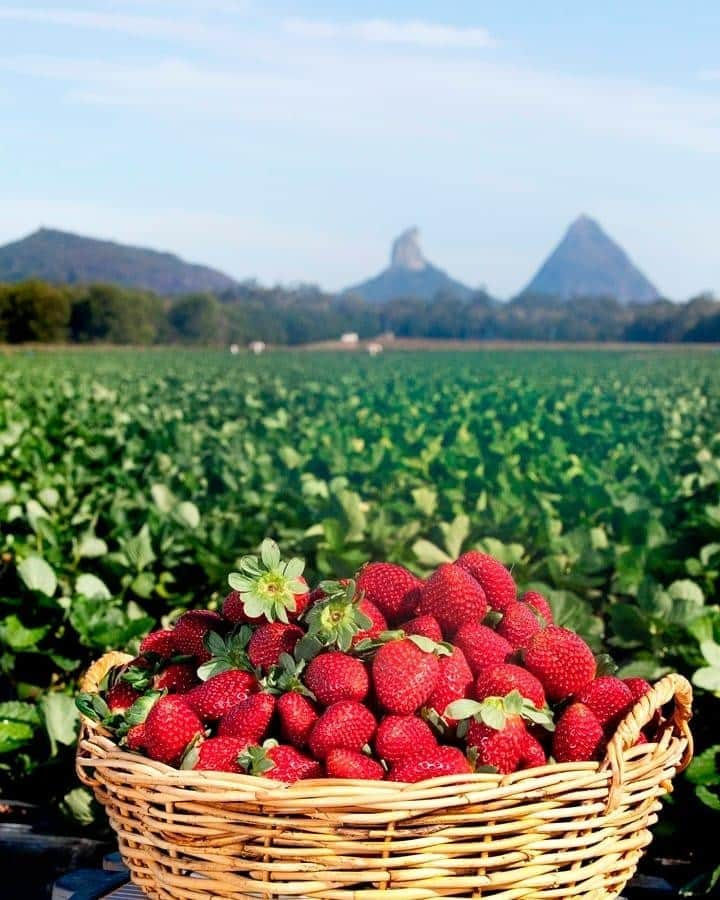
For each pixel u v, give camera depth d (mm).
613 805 778
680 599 1484
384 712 829
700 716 1407
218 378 10859
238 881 761
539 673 849
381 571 954
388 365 16891
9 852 1115
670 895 1036
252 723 821
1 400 6875
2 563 2098
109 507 2443
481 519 2145
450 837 753
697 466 3291
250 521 2131
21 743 1263
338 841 748
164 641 951
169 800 768
